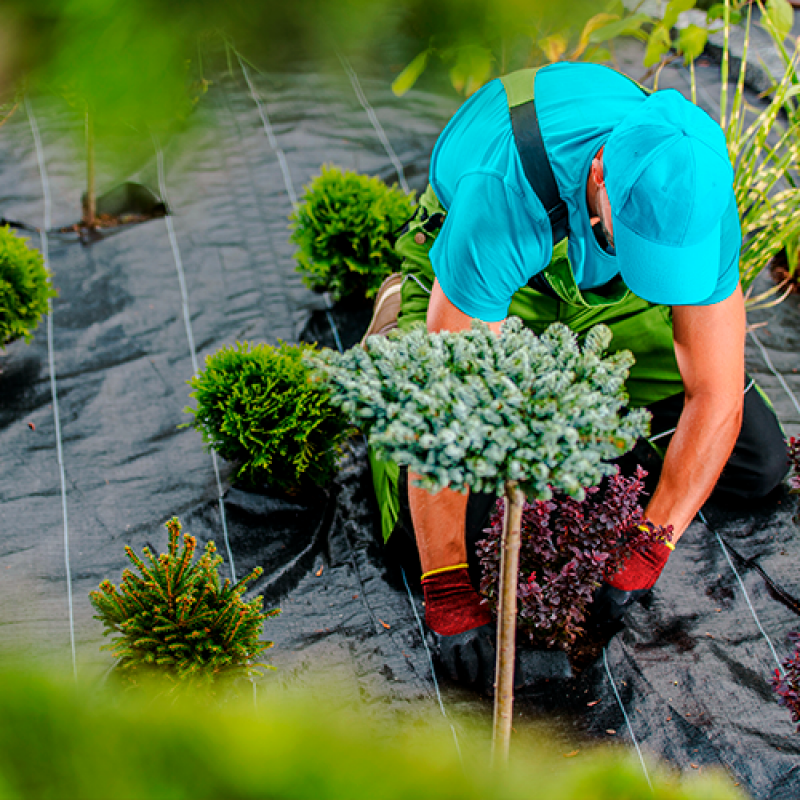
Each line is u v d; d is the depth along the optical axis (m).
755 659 2.58
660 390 2.75
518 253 1.94
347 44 0.42
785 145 4.59
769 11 3.17
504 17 0.43
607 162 1.65
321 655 2.62
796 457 2.83
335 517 3.07
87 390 3.60
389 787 0.38
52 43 0.36
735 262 2.02
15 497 3.16
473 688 2.50
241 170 4.62
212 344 3.87
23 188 4.44
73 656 2.61
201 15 0.38
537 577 2.41
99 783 0.36
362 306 4.04
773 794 2.22
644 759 2.31
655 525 2.42
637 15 2.53
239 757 0.37
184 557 2.26
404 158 4.79
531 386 1.35
